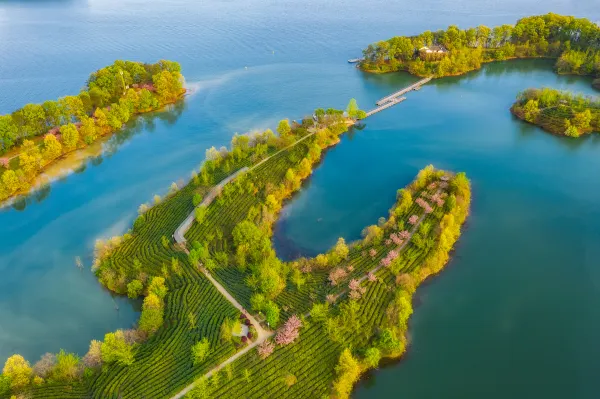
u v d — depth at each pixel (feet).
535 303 460.55
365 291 444.96
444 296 468.75
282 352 389.60
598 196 610.24
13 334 442.91
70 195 648.79
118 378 370.73
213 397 355.56
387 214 590.96
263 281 440.45
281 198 614.75
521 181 643.04
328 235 558.56
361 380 392.27
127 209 613.52
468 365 404.57
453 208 548.72
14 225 593.01
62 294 485.97
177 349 393.70
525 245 530.27
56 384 371.56
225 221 557.74
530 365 403.95
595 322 441.68
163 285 456.04
